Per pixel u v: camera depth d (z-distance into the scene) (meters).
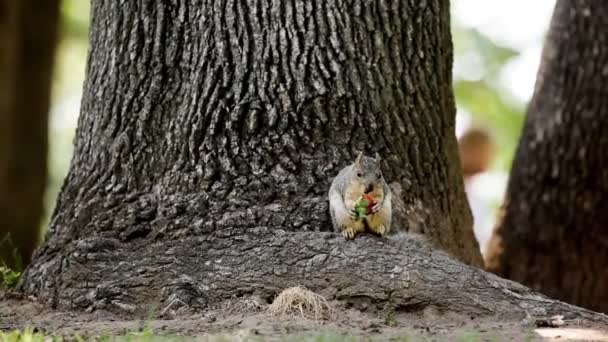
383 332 9.79
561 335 9.71
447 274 10.65
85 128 12.41
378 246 10.81
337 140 11.83
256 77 11.85
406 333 9.71
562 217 15.41
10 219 22.44
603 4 15.16
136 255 11.25
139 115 11.99
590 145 15.23
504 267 15.78
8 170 22.55
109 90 12.20
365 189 10.60
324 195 11.50
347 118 11.91
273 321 10.06
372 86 12.05
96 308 10.91
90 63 12.62
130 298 10.88
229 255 11.00
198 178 11.60
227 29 11.91
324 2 11.96
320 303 10.39
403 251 10.81
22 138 22.75
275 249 10.92
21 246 20.73
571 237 15.37
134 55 12.10
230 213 11.33
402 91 12.27
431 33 12.62
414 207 12.10
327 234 10.95
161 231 11.43
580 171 15.31
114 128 12.08
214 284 10.80
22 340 9.27
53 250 11.83
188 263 11.02
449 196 12.70
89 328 10.17
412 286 10.53
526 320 10.31
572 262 15.32
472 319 10.39
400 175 12.09
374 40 12.12
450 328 10.08
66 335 9.84
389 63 12.20
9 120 22.62
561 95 15.48
